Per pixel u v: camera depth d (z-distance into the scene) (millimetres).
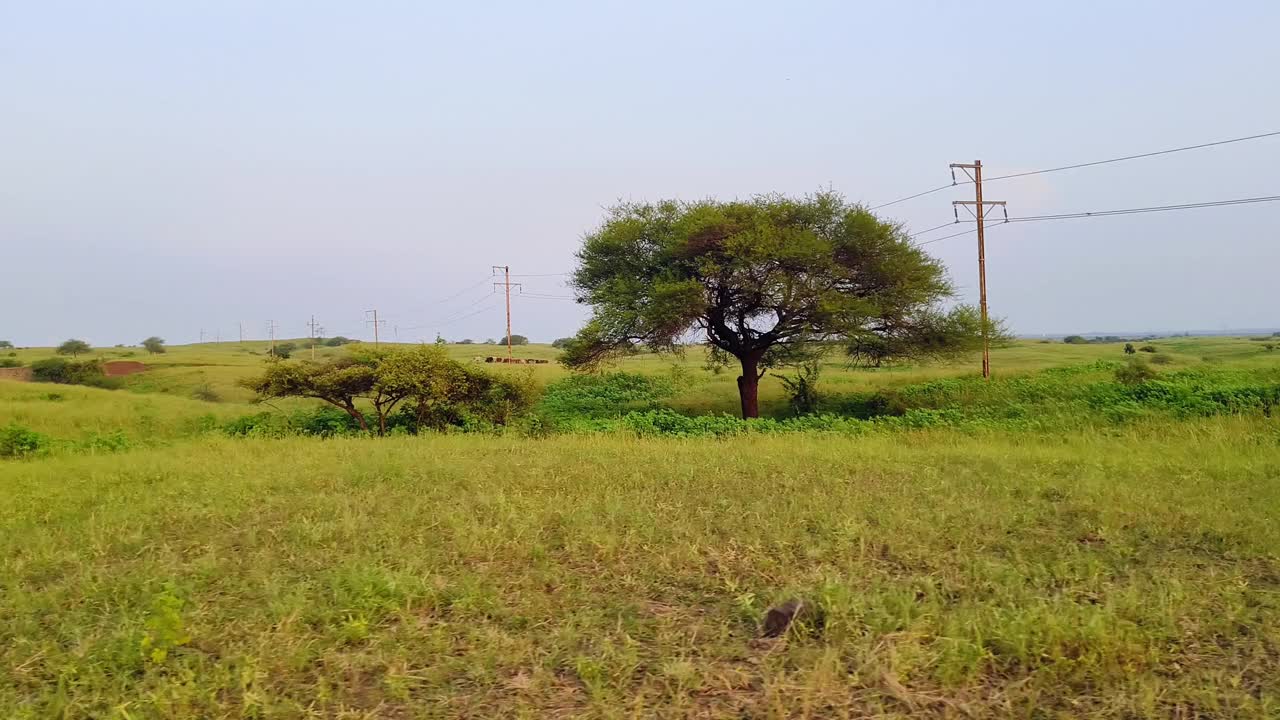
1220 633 4559
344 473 10242
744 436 15922
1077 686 3926
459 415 19516
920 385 26438
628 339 24953
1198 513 7383
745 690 3893
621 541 6527
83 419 20906
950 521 7227
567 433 17312
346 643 4500
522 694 3863
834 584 5062
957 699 3779
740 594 5277
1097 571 5586
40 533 7055
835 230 23578
